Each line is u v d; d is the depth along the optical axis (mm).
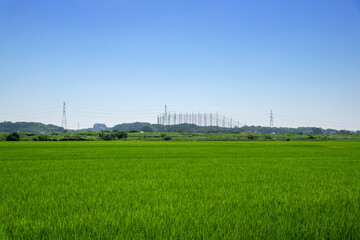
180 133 113875
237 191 9883
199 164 20047
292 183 11789
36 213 6910
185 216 6484
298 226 5828
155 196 8859
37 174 14516
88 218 6336
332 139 97812
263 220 6293
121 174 14531
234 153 32125
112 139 88750
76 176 13688
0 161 22016
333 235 5379
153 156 27641
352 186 11047
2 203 7898
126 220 6125
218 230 5578
